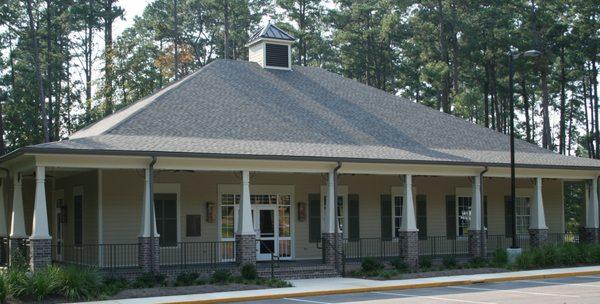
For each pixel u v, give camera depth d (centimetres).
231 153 2503
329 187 2769
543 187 3806
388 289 2322
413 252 2908
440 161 2934
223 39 7475
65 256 3034
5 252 2836
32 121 5488
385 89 7150
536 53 2795
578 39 5978
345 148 2947
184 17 7438
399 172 2919
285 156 2588
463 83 7019
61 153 2250
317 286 2344
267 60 3603
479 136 3606
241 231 2550
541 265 2966
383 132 3278
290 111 3198
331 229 2753
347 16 6900
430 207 3403
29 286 2002
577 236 4269
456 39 6116
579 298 1972
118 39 5806
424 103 7369
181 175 2812
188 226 2816
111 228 2647
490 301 1941
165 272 2453
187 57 6631
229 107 3052
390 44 7219
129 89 5388
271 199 3023
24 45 5919
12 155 2309
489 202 3588
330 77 3744
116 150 2325
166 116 2816
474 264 2945
